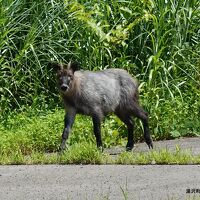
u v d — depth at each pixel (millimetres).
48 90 39219
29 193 22922
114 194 22359
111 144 34750
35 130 34094
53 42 39156
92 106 32250
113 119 36344
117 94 33250
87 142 33781
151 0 40719
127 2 41125
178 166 26891
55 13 40094
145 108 37375
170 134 37219
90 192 22750
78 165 27844
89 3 40906
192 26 42250
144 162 27734
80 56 39469
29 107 37781
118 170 26344
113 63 39062
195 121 38125
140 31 40719
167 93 38875
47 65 39281
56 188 23516
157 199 21500
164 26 40531
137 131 36562
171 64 40281
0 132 34438
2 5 38781
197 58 41062
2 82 38156
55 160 28672
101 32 37938
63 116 35656
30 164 28531
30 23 40062
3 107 37438
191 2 42844
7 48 38500
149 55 40750
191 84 40000
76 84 32031
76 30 39844
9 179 25328
